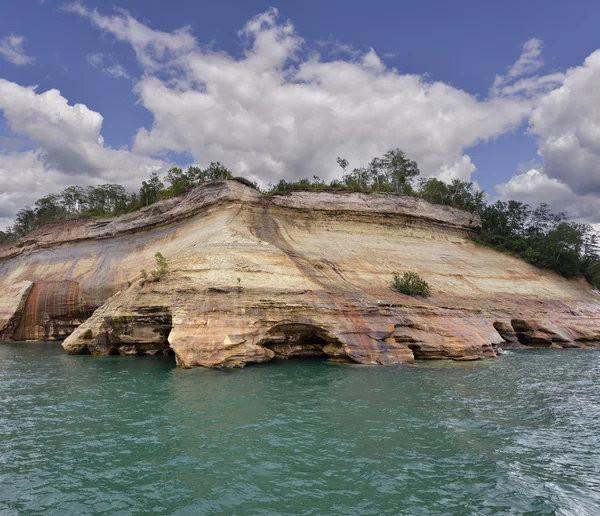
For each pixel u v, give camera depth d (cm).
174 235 4938
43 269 5950
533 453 1382
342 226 5047
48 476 1191
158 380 2406
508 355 3594
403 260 4784
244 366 2803
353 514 1002
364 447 1405
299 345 3241
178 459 1303
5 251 6956
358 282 4003
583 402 2011
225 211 4569
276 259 3797
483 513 1012
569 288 5625
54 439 1473
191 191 5106
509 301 4619
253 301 3041
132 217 5697
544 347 4272
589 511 1027
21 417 1723
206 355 2747
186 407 1844
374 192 5506
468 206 7031
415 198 5697
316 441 1452
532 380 2495
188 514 997
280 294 3189
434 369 2772
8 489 1114
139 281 3550
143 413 1762
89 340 3691
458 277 4822
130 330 3472
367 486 1140
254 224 4578
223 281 3200
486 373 2683
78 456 1327
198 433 1523
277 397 2006
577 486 1156
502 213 6556
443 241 5600
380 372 2633
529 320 4316
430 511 1017
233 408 1825
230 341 2786
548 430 1606
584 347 4303
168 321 3181
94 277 5300
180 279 3328
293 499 1068
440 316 3588
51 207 9606
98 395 2078
